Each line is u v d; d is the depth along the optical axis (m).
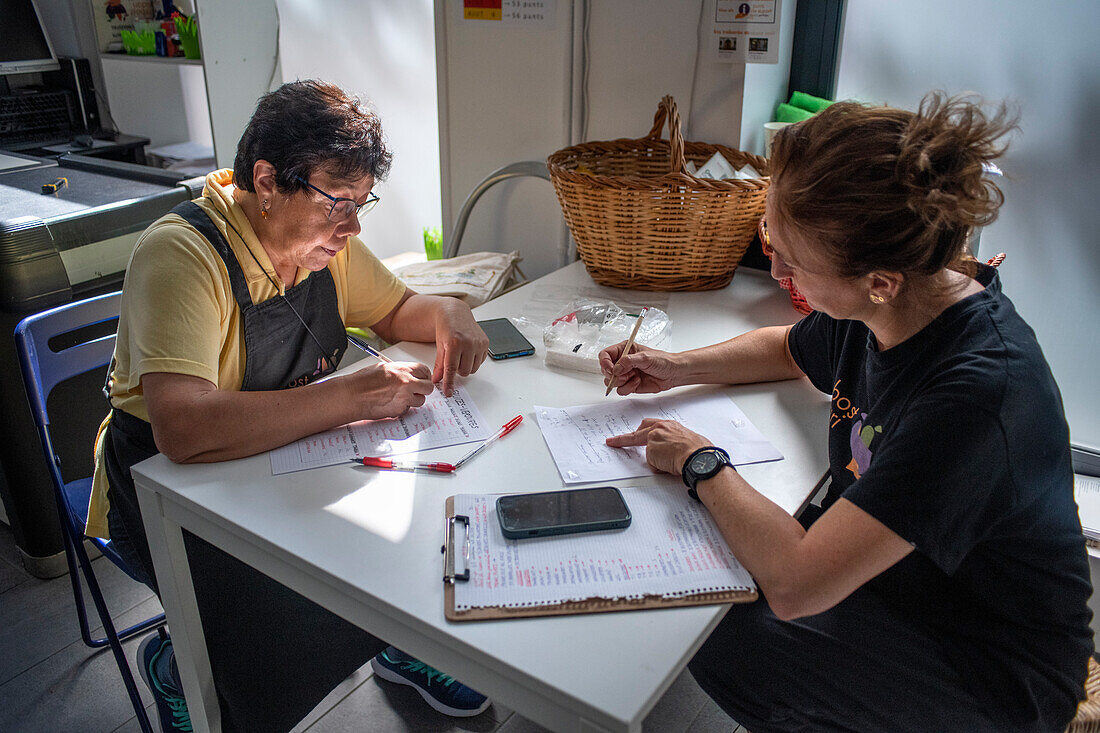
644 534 0.95
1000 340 0.89
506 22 2.03
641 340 1.44
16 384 1.78
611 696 0.74
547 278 1.83
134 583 1.97
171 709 1.49
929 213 0.81
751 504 0.94
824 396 1.31
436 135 2.66
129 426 1.30
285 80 2.87
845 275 0.89
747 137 1.84
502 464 1.10
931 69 1.75
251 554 1.00
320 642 1.42
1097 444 1.80
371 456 1.11
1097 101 1.57
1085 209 1.65
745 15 1.70
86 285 1.85
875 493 0.85
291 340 1.37
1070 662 0.98
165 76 3.05
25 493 1.87
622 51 1.90
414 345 1.50
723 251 1.67
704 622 0.83
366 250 1.54
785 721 1.13
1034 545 0.94
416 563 0.91
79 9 2.85
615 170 1.89
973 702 0.99
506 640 0.80
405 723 1.59
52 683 1.67
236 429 1.09
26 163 2.26
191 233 1.21
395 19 2.59
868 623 1.04
